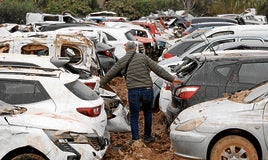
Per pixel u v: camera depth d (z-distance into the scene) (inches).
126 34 766.5
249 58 339.3
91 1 2124.8
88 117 272.4
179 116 294.4
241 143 267.6
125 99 518.3
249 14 1686.8
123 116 357.7
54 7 1983.3
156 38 984.9
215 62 340.8
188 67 356.5
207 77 337.1
